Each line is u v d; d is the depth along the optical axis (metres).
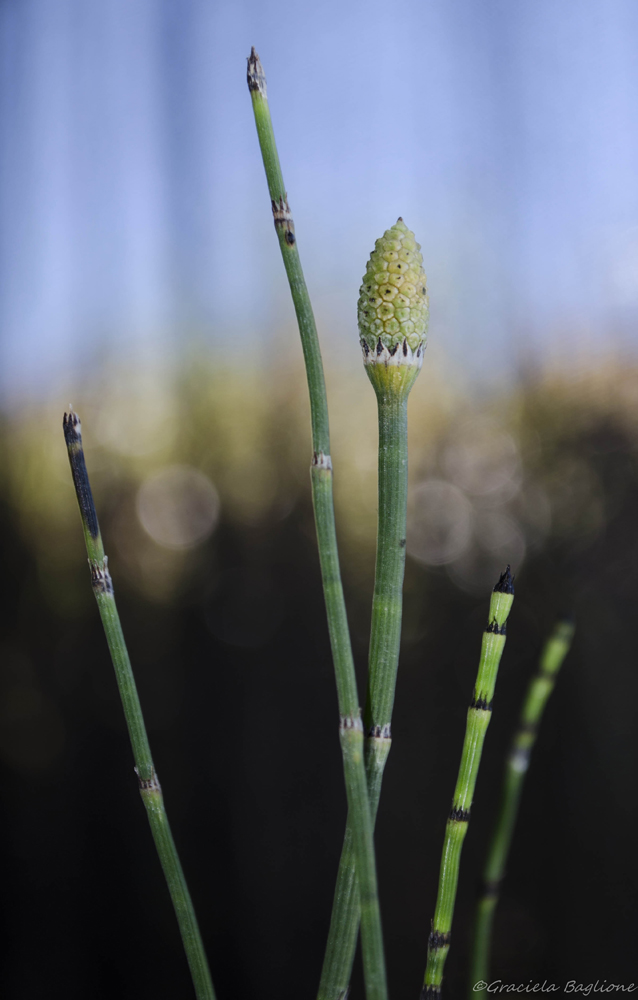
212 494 0.55
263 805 0.53
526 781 0.49
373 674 0.19
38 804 0.55
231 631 0.54
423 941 0.49
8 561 0.57
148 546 0.56
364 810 0.18
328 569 0.18
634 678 0.46
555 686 0.48
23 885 0.55
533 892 0.48
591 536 0.48
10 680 0.56
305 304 0.18
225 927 0.53
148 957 0.54
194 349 0.56
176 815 0.54
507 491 0.49
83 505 0.19
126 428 0.56
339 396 0.52
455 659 0.50
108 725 0.55
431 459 0.51
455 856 0.19
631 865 0.46
